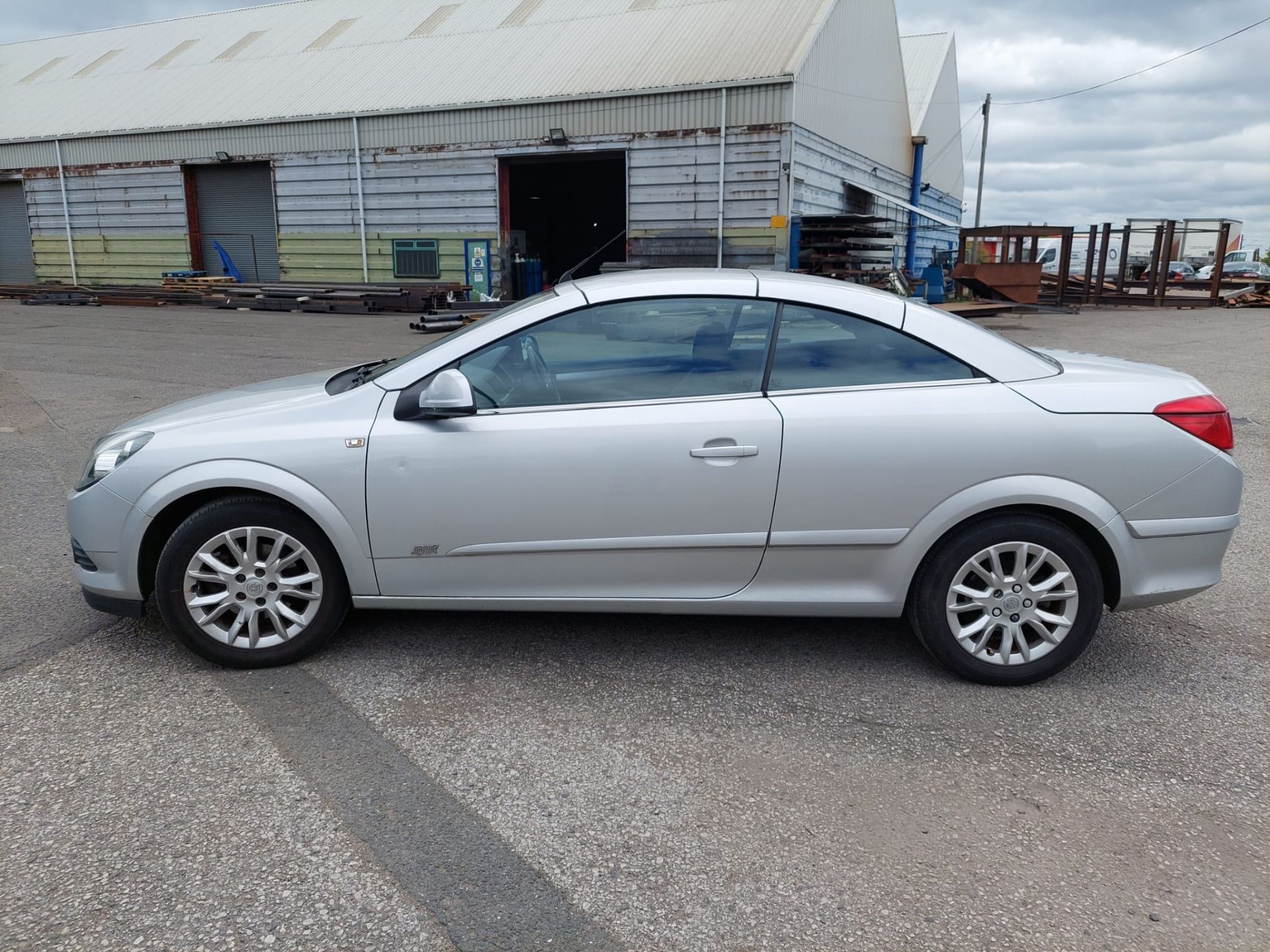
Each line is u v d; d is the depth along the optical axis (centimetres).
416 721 320
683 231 2041
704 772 289
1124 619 416
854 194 2466
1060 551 333
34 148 2728
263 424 348
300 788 279
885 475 330
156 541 356
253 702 332
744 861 247
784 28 2088
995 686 347
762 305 341
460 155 2234
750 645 384
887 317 341
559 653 375
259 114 2445
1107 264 4441
